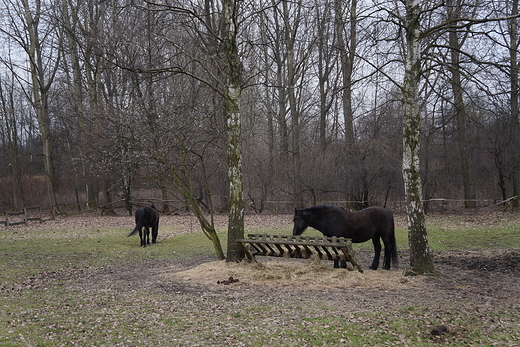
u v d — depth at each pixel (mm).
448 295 8359
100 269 12680
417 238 10344
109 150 20094
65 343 5969
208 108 18859
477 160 29766
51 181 32094
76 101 30500
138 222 16891
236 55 12148
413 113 10391
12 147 36250
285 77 32656
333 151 27953
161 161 12836
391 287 9102
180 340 6062
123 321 7039
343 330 6367
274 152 34750
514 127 20484
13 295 9195
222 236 19797
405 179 10523
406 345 5781
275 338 6078
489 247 14812
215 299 8477
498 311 7207
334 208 11219
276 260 12734
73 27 28344
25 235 20109
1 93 37188
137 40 22547
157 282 10359
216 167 29703
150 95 20453
